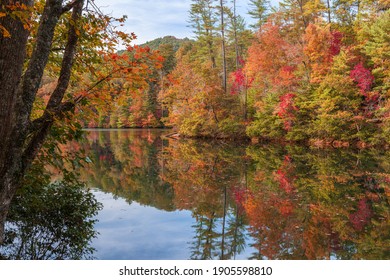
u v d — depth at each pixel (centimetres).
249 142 2677
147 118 5238
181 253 534
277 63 2636
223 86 3216
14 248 483
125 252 527
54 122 429
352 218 725
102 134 4038
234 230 663
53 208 626
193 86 3088
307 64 2323
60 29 545
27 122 375
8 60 339
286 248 562
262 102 2592
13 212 586
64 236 548
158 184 1122
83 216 661
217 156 1833
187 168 1453
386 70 1928
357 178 1141
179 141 2945
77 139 521
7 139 350
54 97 441
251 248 562
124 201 875
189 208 822
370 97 1969
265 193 961
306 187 1024
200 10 3781
